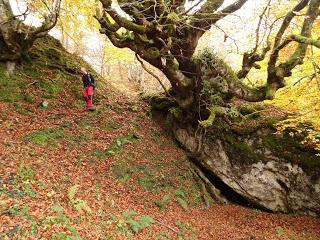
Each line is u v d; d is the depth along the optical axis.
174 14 10.08
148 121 15.77
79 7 14.54
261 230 11.73
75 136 12.21
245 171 14.20
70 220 7.47
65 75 15.61
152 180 12.23
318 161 13.75
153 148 14.03
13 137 10.50
